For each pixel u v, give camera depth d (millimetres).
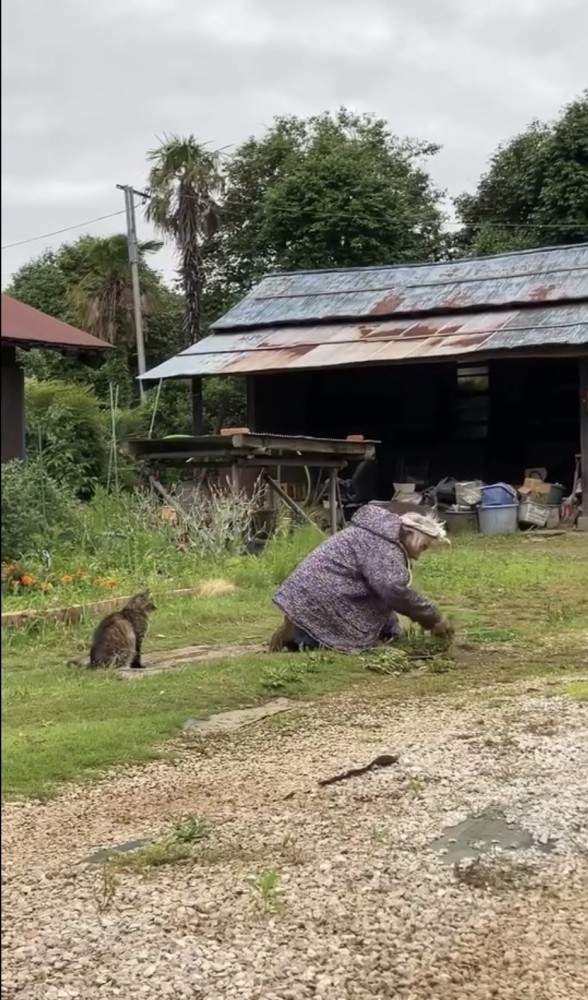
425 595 10203
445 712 5859
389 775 4699
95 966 3045
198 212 29688
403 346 18234
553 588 10609
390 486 21781
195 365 19750
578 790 4453
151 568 10922
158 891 3529
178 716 5816
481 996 2896
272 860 3770
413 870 3682
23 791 4605
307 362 18516
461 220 35312
